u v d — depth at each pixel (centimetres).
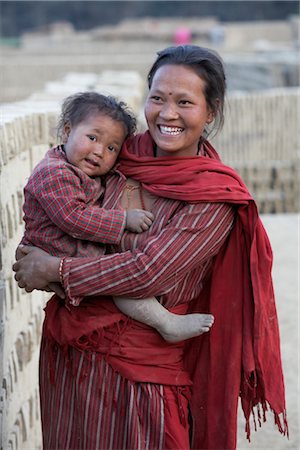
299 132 1051
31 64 1791
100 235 286
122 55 2267
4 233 345
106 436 288
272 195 1059
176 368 297
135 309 288
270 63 1730
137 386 289
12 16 4747
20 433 382
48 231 291
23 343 387
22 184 386
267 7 4691
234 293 302
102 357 289
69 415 294
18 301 380
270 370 303
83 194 290
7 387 352
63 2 4788
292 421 477
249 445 453
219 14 4766
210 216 286
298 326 613
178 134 292
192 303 313
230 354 300
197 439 309
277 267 758
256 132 1045
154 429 287
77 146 293
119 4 4834
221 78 295
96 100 297
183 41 3294
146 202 296
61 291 291
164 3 4816
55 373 297
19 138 370
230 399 299
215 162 297
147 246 282
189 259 285
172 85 289
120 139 298
